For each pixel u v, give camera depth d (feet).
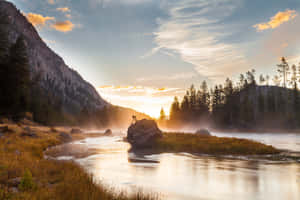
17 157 37.42
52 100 415.44
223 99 363.76
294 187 28.07
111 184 28.30
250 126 273.13
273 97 321.32
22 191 19.61
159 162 48.14
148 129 96.73
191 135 105.29
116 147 81.71
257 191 26.27
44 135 99.60
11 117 162.30
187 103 406.21
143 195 21.36
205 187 27.68
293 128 237.45
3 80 166.61
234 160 51.44
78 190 20.08
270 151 62.69
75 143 97.76
